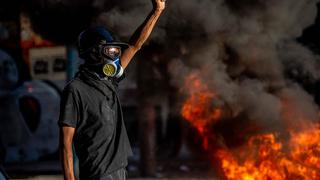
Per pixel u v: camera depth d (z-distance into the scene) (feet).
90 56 19.54
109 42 19.65
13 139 77.36
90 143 19.16
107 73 19.34
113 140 19.48
